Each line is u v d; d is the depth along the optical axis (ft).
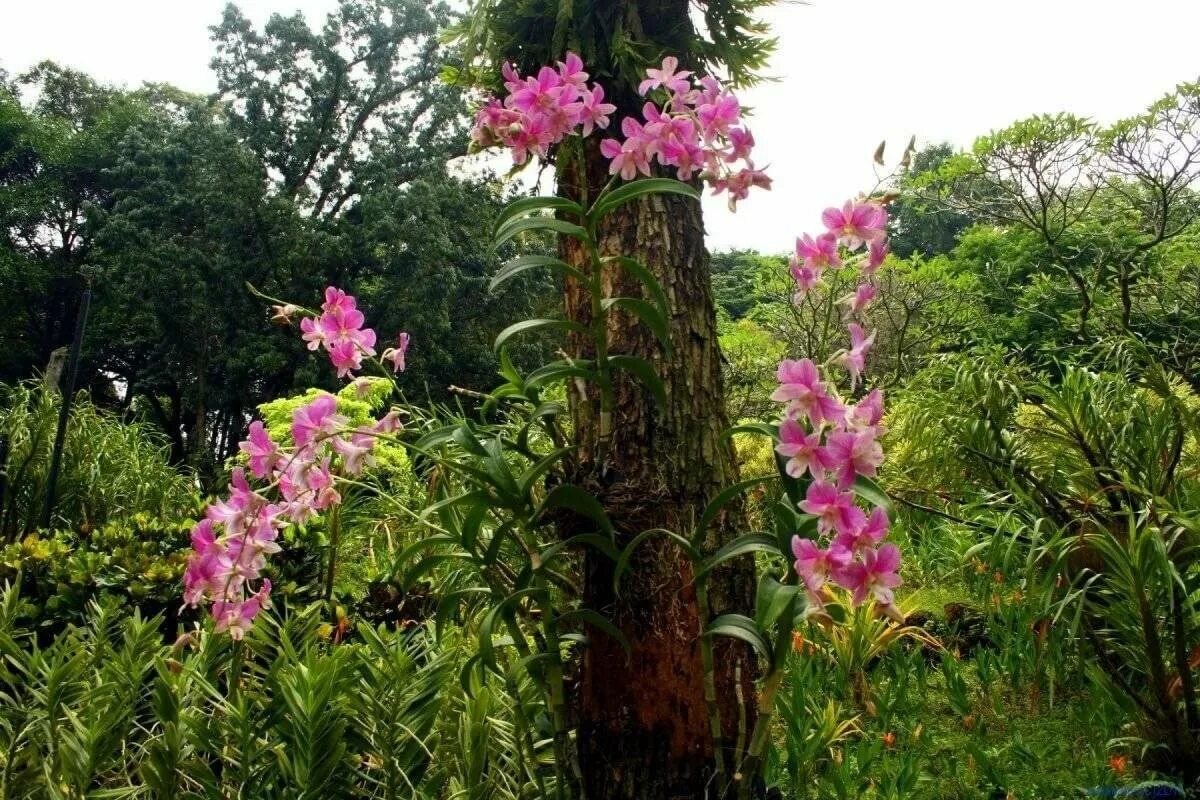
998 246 37.58
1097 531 9.33
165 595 9.70
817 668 9.99
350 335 6.03
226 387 46.68
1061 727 9.27
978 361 11.47
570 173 6.44
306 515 5.61
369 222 47.19
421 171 50.11
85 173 58.13
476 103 7.16
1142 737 8.23
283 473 5.45
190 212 46.93
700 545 5.70
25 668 6.95
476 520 5.29
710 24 7.14
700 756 5.50
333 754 5.80
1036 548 8.68
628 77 6.45
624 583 5.54
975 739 9.14
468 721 6.41
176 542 11.55
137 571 9.98
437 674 6.55
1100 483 9.87
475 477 5.29
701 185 6.44
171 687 6.19
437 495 6.80
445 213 49.32
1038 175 16.53
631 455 5.73
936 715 9.86
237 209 45.91
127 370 58.80
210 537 5.51
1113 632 9.27
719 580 5.79
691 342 6.04
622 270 6.07
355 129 53.26
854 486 4.60
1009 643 10.37
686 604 5.56
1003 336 25.72
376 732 6.25
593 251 5.09
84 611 9.66
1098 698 9.12
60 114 63.21
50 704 6.21
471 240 48.83
